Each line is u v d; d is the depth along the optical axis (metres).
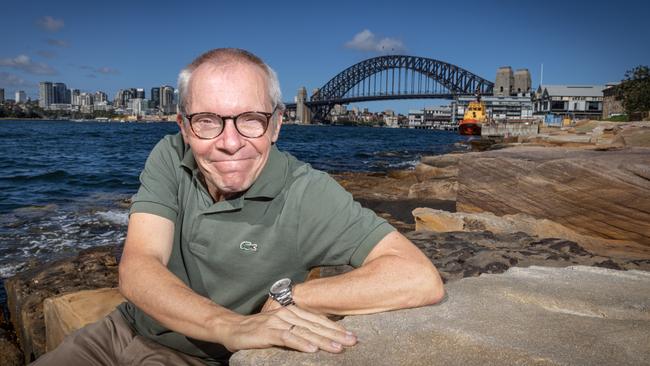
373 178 13.50
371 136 78.31
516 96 144.00
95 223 7.84
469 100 147.12
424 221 5.90
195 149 1.56
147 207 1.66
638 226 5.10
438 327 1.46
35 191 12.10
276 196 1.58
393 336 1.40
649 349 1.30
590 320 1.55
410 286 1.50
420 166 12.58
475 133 67.81
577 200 5.59
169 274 1.56
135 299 1.54
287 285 1.55
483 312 1.60
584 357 1.25
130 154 26.80
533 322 1.51
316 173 1.66
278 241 1.61
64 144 36.22
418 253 1.58
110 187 13.12
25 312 3.57
